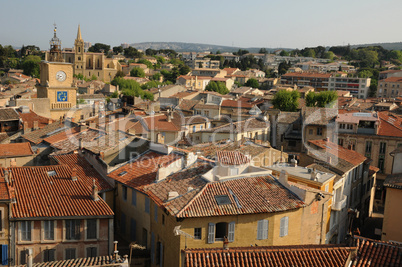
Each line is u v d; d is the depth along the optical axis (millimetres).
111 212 42094
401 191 46844
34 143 68500
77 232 41500
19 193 42969
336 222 55281
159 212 42250
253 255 28969
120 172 51094
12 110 89750
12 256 39906
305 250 29422
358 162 64750
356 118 94625
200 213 38438
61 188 45281
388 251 29109
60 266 32281
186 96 149125
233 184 43500
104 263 32469
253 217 40031
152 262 44062
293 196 42969
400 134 90125
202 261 28344
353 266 28078
